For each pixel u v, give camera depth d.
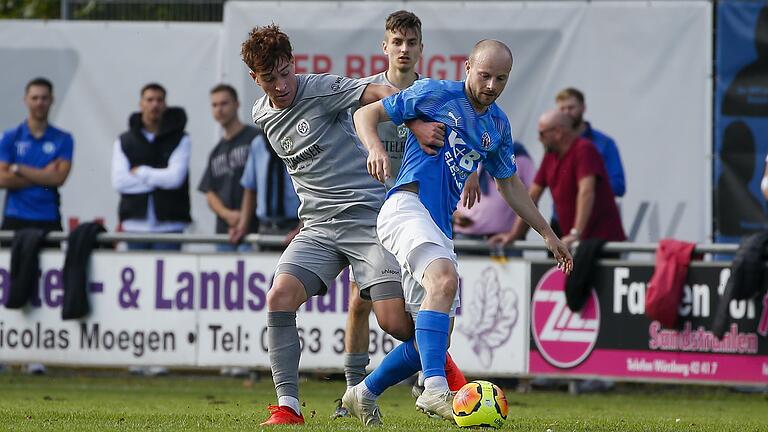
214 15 41.75
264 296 31.59
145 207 37.12
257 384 33.19
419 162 17.42
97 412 22.77
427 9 39.16
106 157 40.91
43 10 53.81
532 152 38.62
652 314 29.59
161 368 33.22
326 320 31.22
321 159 18.92
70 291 32.22
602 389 32.47
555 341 30.59
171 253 32.06
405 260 16.95
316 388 32.91
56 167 38.00
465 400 16.84
